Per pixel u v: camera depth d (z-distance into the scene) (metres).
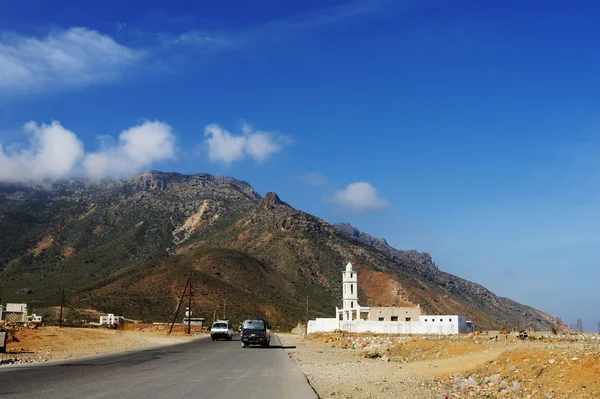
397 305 173.25
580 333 65.25
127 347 43.94
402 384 21.70
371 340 57.56
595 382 16.25
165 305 138.25
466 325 73.38
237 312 138.38
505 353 21.88
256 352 39.84
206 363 28.81
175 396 16.41
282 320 140.88
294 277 191.50
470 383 20.47
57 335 48.62
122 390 17.45
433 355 33.19
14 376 20.84
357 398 18.31
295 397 16.67
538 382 18.09
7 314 85.31
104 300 137.25
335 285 192.75
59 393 16.55
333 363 32.31
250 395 16.94
